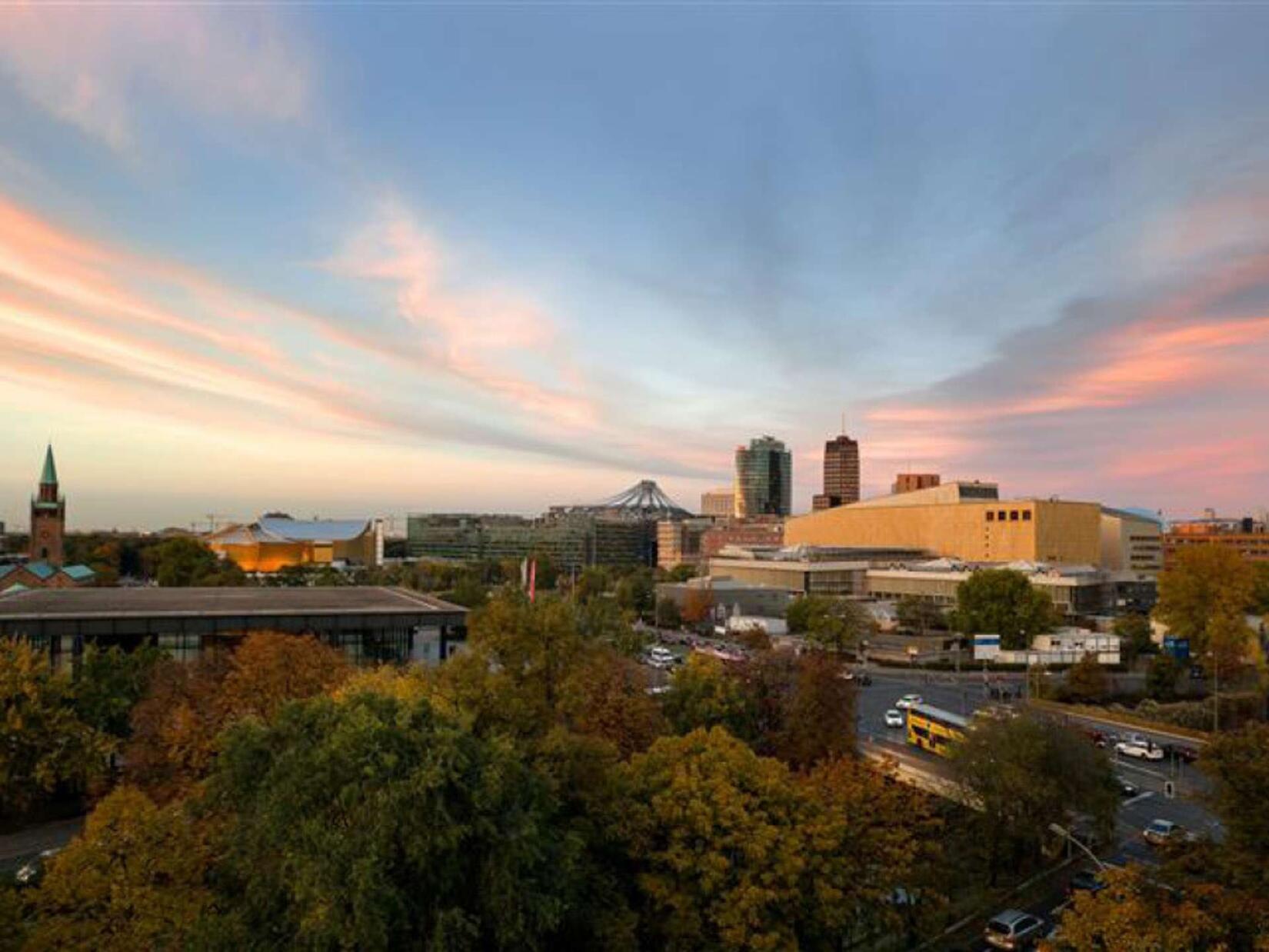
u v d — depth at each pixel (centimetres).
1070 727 6781
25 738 6250
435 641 14012
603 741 4750
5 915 3481
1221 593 12625
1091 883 5788
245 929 3416
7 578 16812
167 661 7800
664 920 4122
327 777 3453
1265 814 3675
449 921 3219
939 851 5206
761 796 4356
